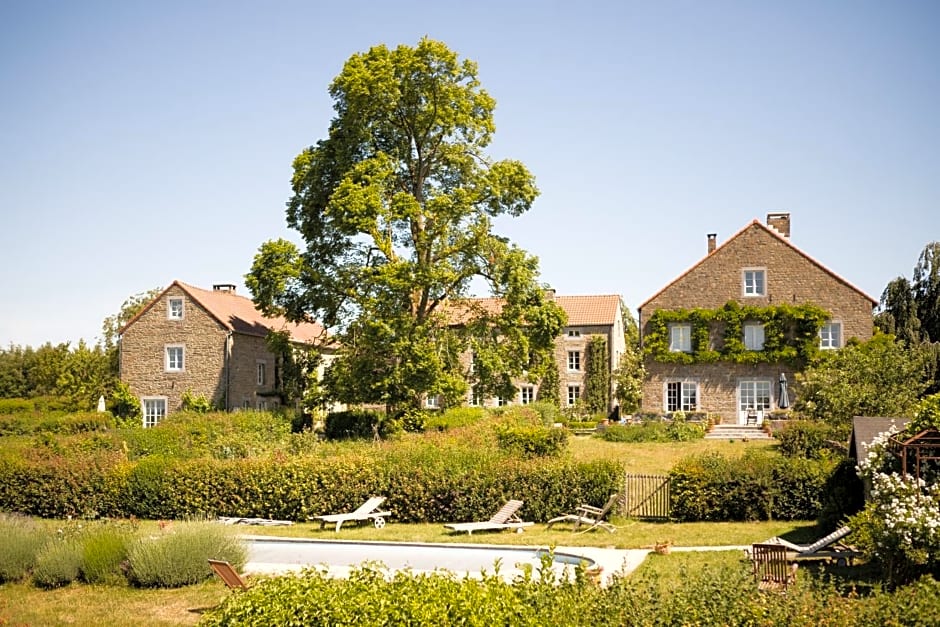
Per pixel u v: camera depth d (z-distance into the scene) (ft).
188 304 158.81
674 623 32.89
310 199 137.28
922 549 46.32
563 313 134.41
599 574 44.98
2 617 49.11
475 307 136.87
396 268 125.29
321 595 33.01
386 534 75.00
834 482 73.56
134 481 85.76
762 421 137.69
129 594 54.03
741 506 76.84
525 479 80.38
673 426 130.00
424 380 124.77
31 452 94.38
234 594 35.53
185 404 155.33
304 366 148.87
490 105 136.36
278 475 84.33
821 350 142.61
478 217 133.90
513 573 56.13
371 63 128.77
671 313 149.18
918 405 57.93
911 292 163.02
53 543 59.36
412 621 31.35
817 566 55.42
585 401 177.78
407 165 138.21
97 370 203.21
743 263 147.23
